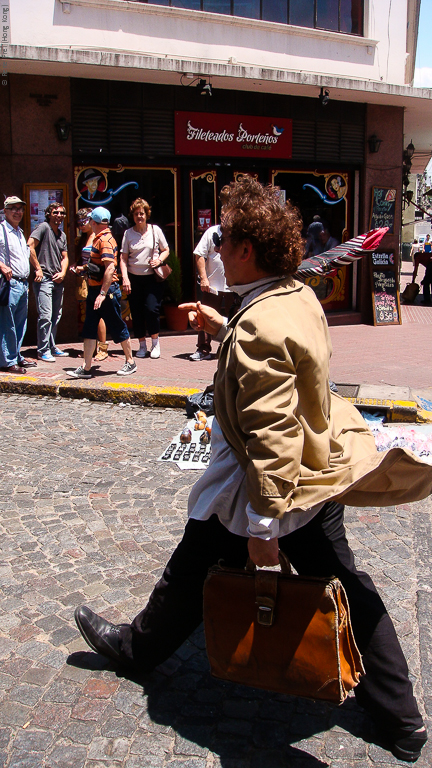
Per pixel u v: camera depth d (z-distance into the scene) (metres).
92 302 7.28
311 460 2.05
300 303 2.06
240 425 1.94
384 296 12.27
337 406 2.46
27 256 7.58
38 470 4.84
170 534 3.87
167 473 4.81
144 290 8.52
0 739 2.33
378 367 8.24
